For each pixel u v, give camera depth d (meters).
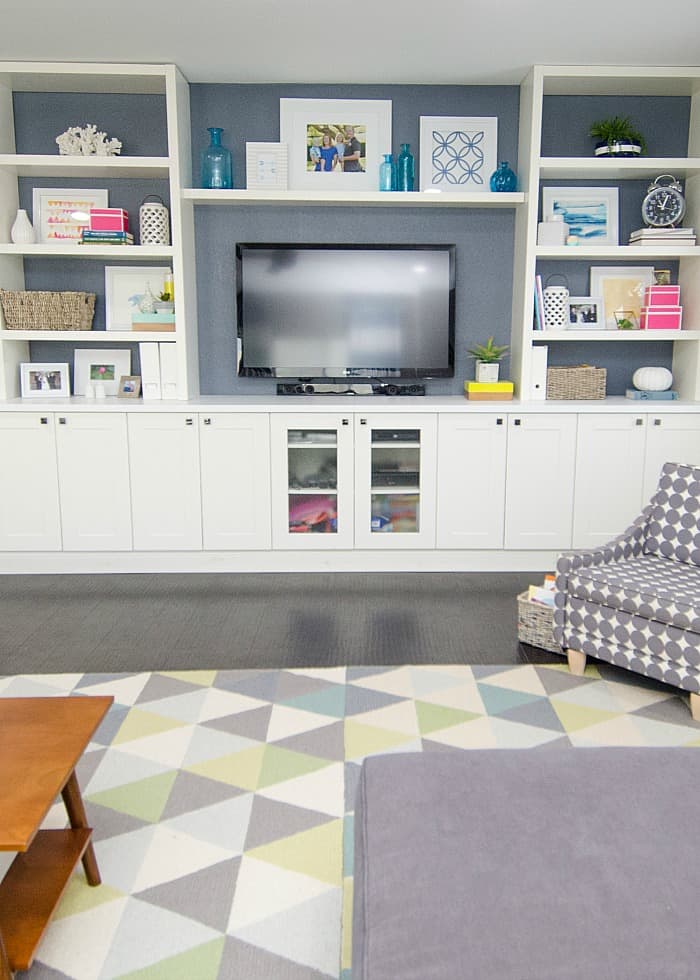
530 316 4.38
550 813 1.43
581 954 1.11
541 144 4.58
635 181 4.62
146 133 4.54
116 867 2.02
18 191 4.54
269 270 4.53
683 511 3.27
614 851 1.33
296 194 4.26
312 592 4.07
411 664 3.20
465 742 2.58
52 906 1.74
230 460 4.26
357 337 4.60
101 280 4.64
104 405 4.22
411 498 4.34
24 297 4.36
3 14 3.47
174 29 3.66
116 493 4.29
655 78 4.22
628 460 4.31
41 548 4.34
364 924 1.19
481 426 4.26
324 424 4.23
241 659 3.26
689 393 4.55
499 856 1.32
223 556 4.39
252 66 4.17
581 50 3.94
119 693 2.95
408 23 3.59
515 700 2.89
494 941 1.13
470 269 4.68
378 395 4.71
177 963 1.73
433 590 4.11
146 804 2.27
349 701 2.88
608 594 2.94
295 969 1.71
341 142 4.51
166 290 4.52
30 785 1.64
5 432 4.23
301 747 2.56
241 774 2.41
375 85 4.49
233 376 4.75
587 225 4.61
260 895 1.92
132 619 3.71
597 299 4.64
